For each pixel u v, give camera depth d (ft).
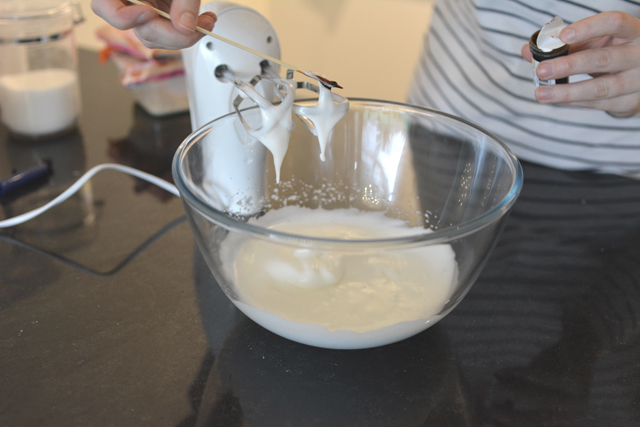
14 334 1.88
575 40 1.97
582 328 1.95
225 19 2.22
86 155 3.15
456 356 1.82
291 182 2.44
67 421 1.57
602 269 2.25
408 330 1.67
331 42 6.70
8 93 3.17
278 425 1.57
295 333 1.67
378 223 2.44
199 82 2.32
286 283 1.80
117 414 1.59
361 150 2.42
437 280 1.82
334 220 2.46
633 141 3.08
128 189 2.80
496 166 1.97
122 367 1.75
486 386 1.71
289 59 7.09
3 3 3.20
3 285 2.11
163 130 3.50
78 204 2.66
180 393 1.67
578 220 2.58
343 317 1.69
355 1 6.30
